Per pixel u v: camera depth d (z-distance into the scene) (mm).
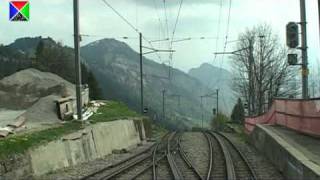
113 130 35500
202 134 55344
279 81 69812
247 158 26484
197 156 29500
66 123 31234
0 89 45375
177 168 22812
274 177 19609
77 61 30953
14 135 23453
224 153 29938
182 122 168250
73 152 25359
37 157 20609
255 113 66375
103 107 55750
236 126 76562
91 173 21031
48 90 46125
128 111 58406
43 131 25797
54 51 81750
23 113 36156
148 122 58125
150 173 21844
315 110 22688
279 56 71562
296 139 23047
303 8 27562
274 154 23125
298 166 16781
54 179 19875
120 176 20641
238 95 80312
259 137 30875
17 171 18484
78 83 30938
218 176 20453
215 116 112438
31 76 47625
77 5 30859
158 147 37750
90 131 29266
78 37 30938
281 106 31141
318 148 19969
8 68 80750
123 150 34250
